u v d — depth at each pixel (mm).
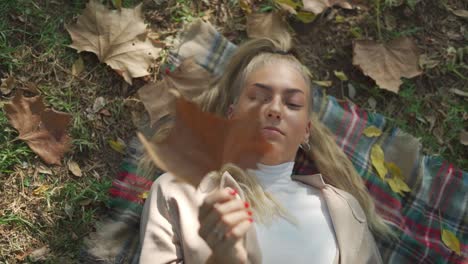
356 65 1984
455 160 2002
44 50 1822
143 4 1936
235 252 1142
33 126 1738
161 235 1536
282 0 1950
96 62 1857
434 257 1894
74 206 1738
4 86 1755
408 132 1999
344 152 1937
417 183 1951
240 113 1573
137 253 1712
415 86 2031
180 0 1964
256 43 1721
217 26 1980
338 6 2057
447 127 2020
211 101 1750
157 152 826
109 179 1791
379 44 2000
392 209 1920
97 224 1735
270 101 1566
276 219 1574
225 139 862
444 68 2051
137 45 1852
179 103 867
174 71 1840
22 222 1693
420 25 2080
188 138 853
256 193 1565
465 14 2092
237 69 1725
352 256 1630
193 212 1558
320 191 1700
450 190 1952
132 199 1769
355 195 1860
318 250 1582
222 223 1065
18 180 1721
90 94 1833
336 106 1954
